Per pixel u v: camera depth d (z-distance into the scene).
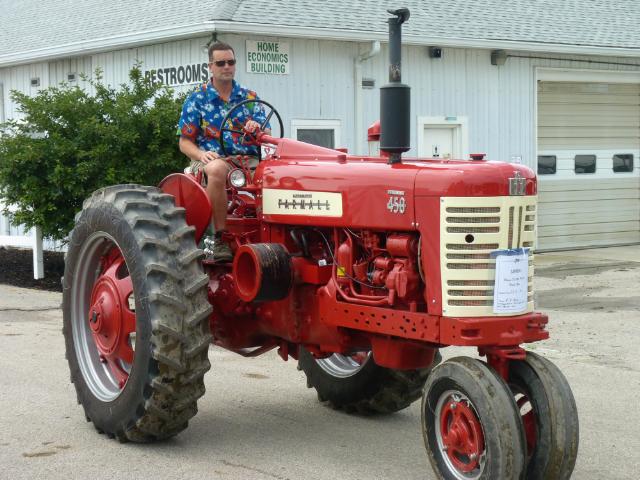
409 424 5.78
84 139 10.77
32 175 10.85
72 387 6.47
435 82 13.55
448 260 4.29
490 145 14.20
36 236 11.44
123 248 5.11
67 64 14.59
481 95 14.05
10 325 8.66
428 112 13.52
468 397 4.18
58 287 10.99
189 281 4.99
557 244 15.30
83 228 5.52
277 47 11.93
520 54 14.38
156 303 4.89
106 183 10.64
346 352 5.23
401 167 4.60
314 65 12.29
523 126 14.54
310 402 6.26
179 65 12.18
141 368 4.96
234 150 5.91
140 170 10.74
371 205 4.67
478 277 4.28
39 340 7.98
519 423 4.10
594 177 15.61
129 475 4.74
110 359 5.49
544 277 11.92
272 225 5.37
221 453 5.13
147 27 12.53
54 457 5.02
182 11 12.43
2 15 17.81
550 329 8.55
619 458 5.10
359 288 4.89
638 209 16.16
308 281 5.12
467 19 14.15
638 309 9.52
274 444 5.31
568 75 15.02
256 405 6.16
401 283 4.50
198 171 5.75
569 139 15.29
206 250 5.79
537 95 14.75
